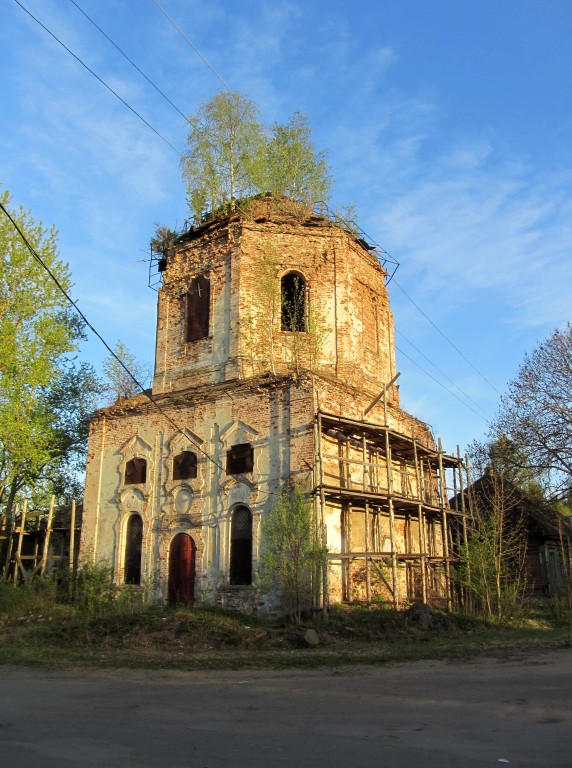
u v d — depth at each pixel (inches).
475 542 953.5
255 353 951.6
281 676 478.9
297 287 1014.4
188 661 558.9
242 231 1001.5
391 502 833.5
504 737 284.0
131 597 841.5
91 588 831.1
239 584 837.2
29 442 1105.4
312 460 812.6
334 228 1029.8
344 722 317.4
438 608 957.2
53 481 1371.8
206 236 1042.7
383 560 910.4
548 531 1323.8
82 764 245.0
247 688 425.4
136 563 949.2
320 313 986.1
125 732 300.7
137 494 970.7
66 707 366.0
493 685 421.1
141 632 677.9
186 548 897.5
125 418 1023.0
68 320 1379.2
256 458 860.6
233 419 898.7
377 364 1062.4
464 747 267.3
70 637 687.7
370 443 955.3
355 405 933.2
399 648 624.4
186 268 1055.6
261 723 317.7
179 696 398.3
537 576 1311.5
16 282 1156.5
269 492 838.5
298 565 754.2
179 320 1040.2
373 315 1087.0
